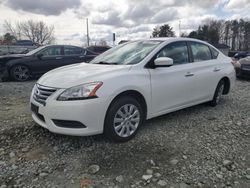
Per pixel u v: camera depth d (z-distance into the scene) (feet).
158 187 9.53
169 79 14.67
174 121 16.06
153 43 15.53
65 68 14.62
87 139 13.21
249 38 242.58
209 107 19.25
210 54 18.58
